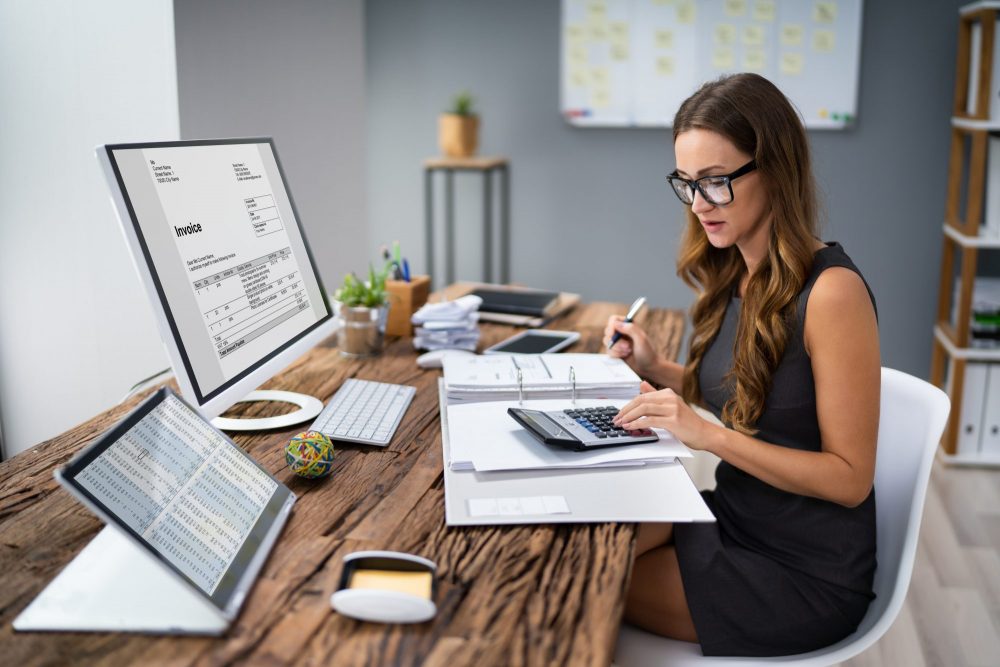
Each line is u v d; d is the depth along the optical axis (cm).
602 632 85
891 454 141
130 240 106
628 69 384
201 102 213
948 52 361
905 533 132
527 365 160
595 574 96
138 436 95
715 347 154
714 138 129
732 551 130
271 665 79
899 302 383
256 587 92
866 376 124
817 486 123
